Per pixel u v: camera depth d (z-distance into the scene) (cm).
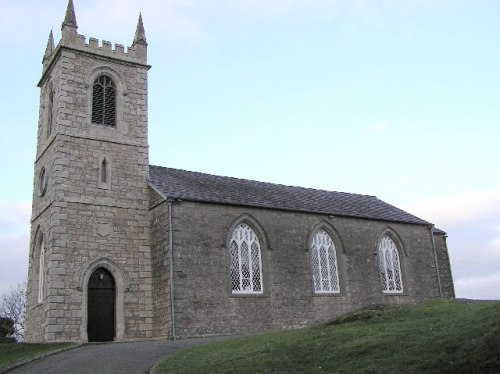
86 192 3256
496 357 1359
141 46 3731
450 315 1938
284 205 3741
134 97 3619
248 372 1625
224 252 3319
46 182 3381
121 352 2339
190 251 3198
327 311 3666
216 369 1702
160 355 2211
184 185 3600
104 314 3152
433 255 4438
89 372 1897
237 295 3297
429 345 1553
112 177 3372
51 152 3350
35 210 3528
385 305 2453
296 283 3581
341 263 3878
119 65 3619
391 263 4191
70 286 3050
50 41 3806
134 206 3391
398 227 4297
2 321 5375
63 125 3291
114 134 3462
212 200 3359
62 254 3072
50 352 2456
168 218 3203
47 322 2952
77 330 3008
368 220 4131
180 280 3109
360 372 1473
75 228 3156
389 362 1502
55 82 3491
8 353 2619
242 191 3841
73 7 3519
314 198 4259
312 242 3800
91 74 3481
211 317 3153
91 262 3148
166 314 3081
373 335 1789
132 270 3262
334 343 1781
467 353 1422
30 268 3494
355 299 3841
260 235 3544
